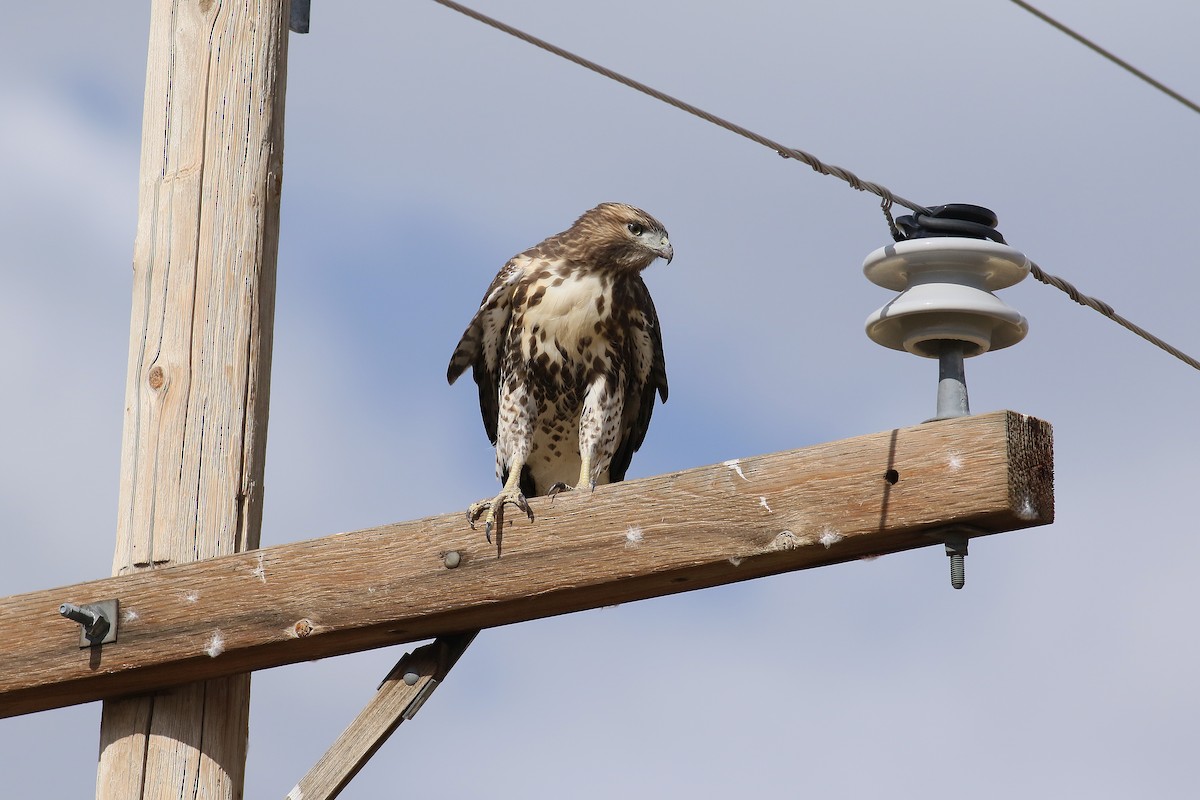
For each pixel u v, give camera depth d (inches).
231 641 410.6
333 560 409.1
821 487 364.2
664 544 379.9
